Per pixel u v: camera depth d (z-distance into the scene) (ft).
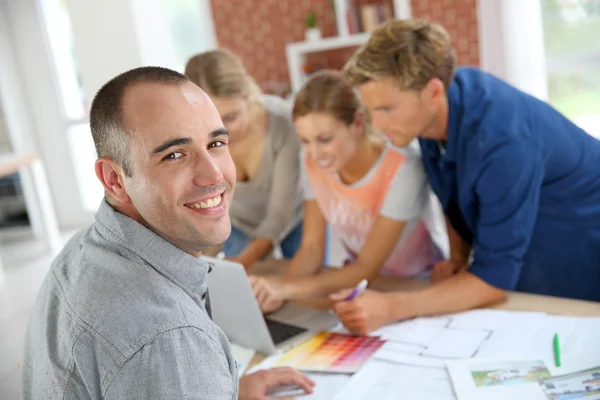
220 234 2.83
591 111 12.65
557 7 12.31
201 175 2.70
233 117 5.76
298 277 5.63
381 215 5.66
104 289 2.66
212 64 5.66
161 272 2.77
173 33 16.81
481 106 4.84
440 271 5.60
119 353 2.49
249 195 6.69
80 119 17.65
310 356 4.43
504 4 12.03
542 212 5.30
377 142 5.71
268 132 6.43
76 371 2.65
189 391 2.47
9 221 17.75
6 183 17.44
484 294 4.75
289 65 14.99
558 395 3.53
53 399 2.77
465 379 3.81
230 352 2.90
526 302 4.78
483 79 5.06
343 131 5.43
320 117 5.33
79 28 15.76
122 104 2.66
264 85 15.37
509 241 4.67
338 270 5.68
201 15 15.56
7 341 10.96
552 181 5.14
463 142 4.87
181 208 2.72
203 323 2.66
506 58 12.26
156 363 2.46
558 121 5.06
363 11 13.35
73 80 17.56
